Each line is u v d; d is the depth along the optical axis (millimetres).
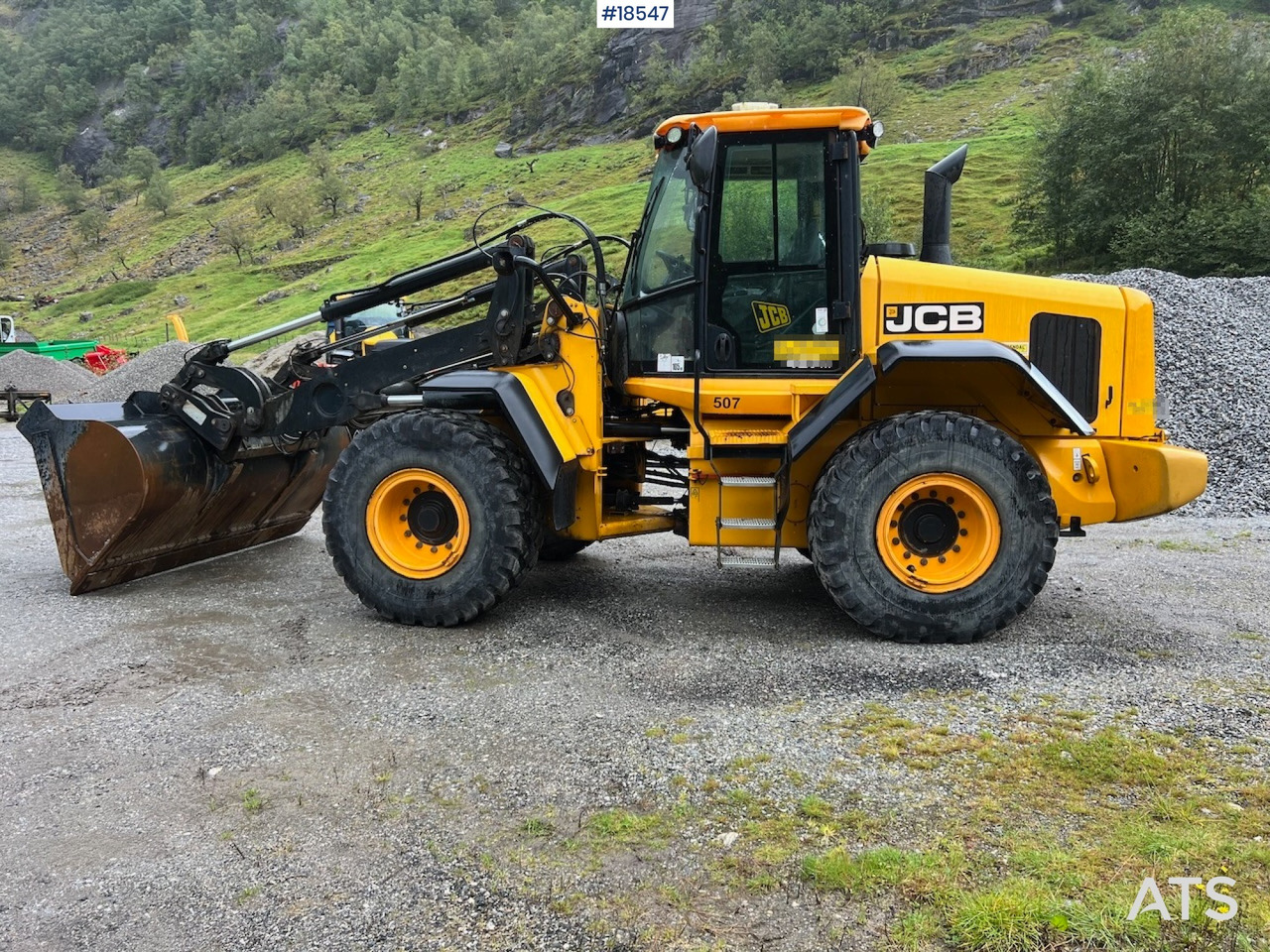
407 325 5422
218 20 187875
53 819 2818
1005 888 2309
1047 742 3174
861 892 2322
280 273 82000
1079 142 36156
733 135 4613
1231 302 12523
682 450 5355
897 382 4664
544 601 5180
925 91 84625
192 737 3375
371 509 4723
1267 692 3604
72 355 30688
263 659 4207
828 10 102375
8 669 4121
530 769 3070
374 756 3197
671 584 5590
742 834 2627
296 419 5383
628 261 5016
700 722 3408
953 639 4312
